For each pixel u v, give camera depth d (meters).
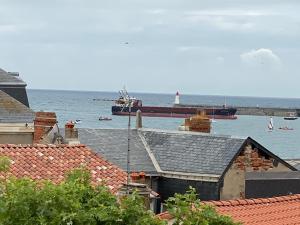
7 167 16.16
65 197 14.72
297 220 23.00
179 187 37.75
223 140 38.78
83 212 14.57
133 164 38.41
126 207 14.75
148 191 26.22
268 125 196.38
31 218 14.32
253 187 30.64
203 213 15.29
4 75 54.72
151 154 39.53
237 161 37.31
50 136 39.34
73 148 30.28
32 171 27.95
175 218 16.09
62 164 28.89
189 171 37.69
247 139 37.62
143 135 41.00
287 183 30.50
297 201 24.91
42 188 15.07
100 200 15.29
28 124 42.38
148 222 14.66
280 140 159.12
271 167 37.72
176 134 40.59
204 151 38.62
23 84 54.81
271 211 23.45
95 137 40.34
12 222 14.30
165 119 198.12
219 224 15.36
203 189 37.12
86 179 16.75
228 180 37.00
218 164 37.47
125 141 40.47
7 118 42.38
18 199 14.41
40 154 29.22
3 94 44.44
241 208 23.36
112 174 28.77
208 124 45.03
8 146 29.30
